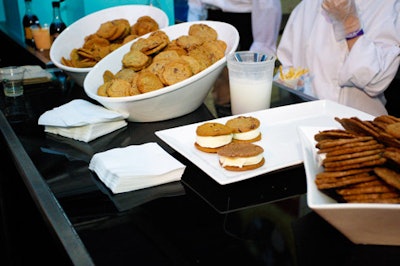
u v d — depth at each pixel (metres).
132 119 1.16
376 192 0.66
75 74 1.34
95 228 0.73
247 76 1.15
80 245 0.68
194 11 3.29
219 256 0.65
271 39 3.30
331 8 1.89
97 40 1.46
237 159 0.86
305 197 0.81
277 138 1.02
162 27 1.56
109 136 1.10
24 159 0.99
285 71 2.24
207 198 0.81
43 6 2.33
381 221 0.62
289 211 0.77
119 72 1.23
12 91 1.39
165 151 0.96
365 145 0.68
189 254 0.66
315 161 0.77
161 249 0.67
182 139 1.02
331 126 1.07
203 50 1.23
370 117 1.07
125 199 0.82
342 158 0.68
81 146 1.05
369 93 1.99
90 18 1.57
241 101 1.18
